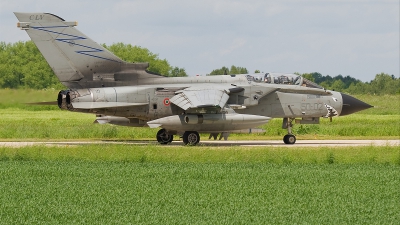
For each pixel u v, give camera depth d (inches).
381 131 4909.0
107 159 2915.8
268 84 4052.7
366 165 2787.9
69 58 3747.5
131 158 2891.2
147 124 3902.6
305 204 1913.1
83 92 3732.8
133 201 1926.7
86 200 1935.3
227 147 3432.6
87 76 3784.5
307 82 4178.2
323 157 2967.5
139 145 3575.3
